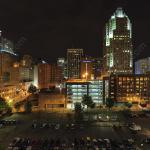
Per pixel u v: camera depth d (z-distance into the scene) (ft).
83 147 546.26
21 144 558.15
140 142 583.99
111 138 615.57
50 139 602.85
